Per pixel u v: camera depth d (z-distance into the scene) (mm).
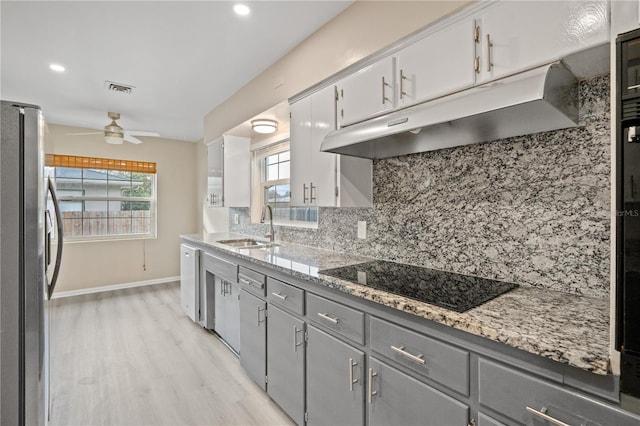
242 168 3562
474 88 1235
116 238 4695
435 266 1700
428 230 1738
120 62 2529
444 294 1222
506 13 1152
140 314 3580
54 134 4195
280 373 1837
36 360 1326
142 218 4934
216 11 1920
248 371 2193
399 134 1358
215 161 3619
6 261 1264
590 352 747
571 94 1141
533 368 843
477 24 1232
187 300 3379
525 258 1356
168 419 1818
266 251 2398
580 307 1071
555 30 1036
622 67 700
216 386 2148
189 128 4477
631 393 683
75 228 4375
